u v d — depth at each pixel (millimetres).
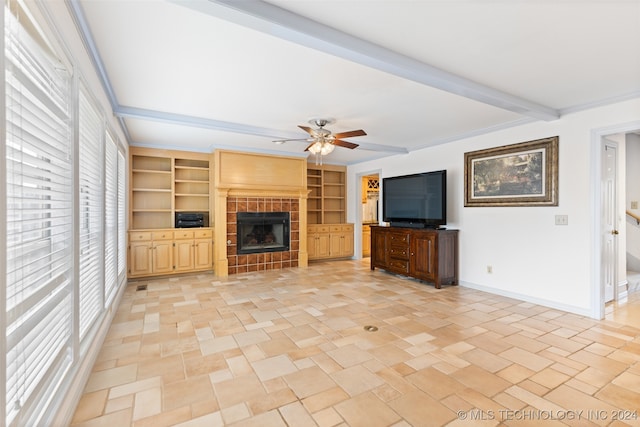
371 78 2717
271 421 1713
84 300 2129
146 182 5445
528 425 1675
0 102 1007
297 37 1913
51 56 1490
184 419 1725
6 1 1079
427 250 4664
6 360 1081
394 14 1838
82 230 2078
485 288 4344
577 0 1690
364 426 1673
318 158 6082
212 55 2322
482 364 2322
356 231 7270
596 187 3266
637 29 1956
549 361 2363
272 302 3861
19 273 1232
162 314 3414
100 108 2492
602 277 3309
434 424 1687
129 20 1892
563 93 3021
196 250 5379
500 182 4137
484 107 3438
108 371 2219
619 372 2205
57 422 1497
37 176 1380
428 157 5227
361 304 3777
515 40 2105
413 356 2449
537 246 3764
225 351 2535
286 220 6094
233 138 4840
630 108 3018
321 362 2355
